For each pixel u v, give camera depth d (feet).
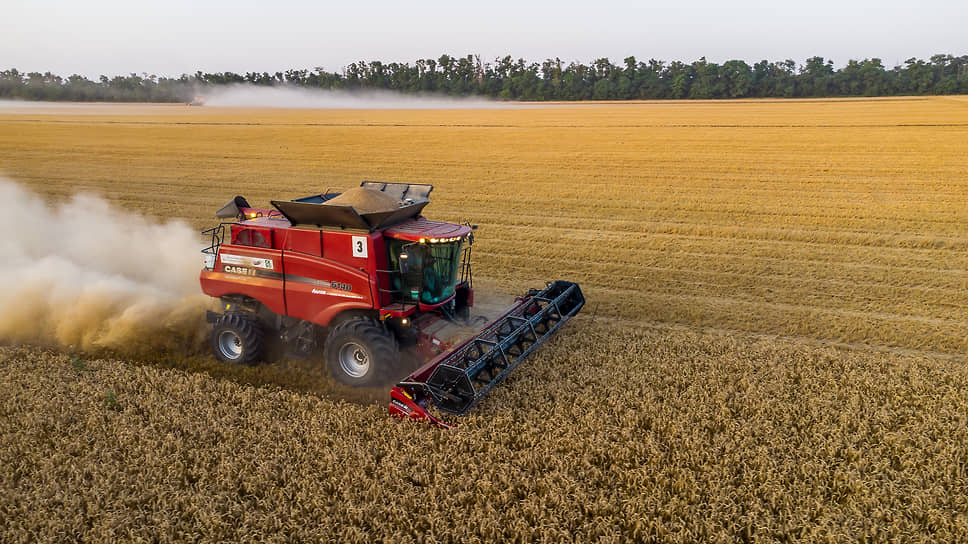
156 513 20.92
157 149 133.28
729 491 21.91
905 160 103.40
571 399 28.43
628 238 61.36
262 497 22.00
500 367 29.07
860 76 422.82
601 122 197.57
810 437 25.21
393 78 522.47
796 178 90.53
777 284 47.32
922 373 31.19
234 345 33.19
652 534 20.12
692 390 29.09
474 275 50.60
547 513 20.94
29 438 24.95
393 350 28.81
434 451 24.18
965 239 57.77
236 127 191.83
